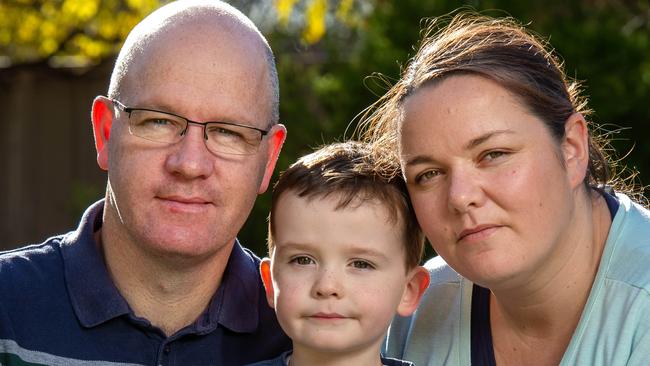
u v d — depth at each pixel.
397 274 3.18
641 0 7.95
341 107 7.43
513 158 2.79
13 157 9.77
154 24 3.03
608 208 3.12
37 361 2.97
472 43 2.96
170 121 2.95
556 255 2.94
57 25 10.15
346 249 3.09
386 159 3.23
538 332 3.09
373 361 3.17
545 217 2.82
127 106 2.98
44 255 3.17
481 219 2.79
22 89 9.77
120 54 3.08
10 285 3.05
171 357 3.09
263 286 3.35
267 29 8.93
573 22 7.36
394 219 3.17
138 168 2.95
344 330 3.07
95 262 3.09
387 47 7.32
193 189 2.95
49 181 9.73
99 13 9.92
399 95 3.02
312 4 8.74
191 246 2.97
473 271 2.85
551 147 2.84
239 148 3.02
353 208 3.11
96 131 3.16
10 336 2.97
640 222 3.06
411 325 3.33
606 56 7.02
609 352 2.86
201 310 3.16
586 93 6.85
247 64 3.01
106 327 3.04
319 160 3.27
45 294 3.06
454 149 2.79
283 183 3.23
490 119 2.76
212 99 2.95
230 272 3.24
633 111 6.86
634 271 2.92
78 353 3.01
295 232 3.13
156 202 2.96
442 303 3.29
